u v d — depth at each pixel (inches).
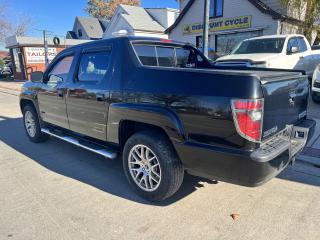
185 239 107.7
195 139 112.4
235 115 100.7
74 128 174.2
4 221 121.3
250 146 101.6
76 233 112.6
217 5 668.1
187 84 113.3
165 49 165.0
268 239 106.7
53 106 188.9
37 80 198.8
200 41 714.8
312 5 541.3
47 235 111.6
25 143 229.9
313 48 444.1
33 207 131.7
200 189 144.3
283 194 138.5
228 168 107.0
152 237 109.1
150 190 132.0
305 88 144.3
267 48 352.5
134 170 138.1
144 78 127.8
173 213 124.6
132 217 122.4
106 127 147.6
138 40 146.5
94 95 149.6
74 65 169.0
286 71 155.8
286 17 561.9
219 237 108.3
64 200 137.6
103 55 149.9
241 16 621.9
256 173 102.5
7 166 181.8
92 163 184.2
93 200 137.0
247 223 116.5
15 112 374.3
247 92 98.9
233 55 356.8
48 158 194.4
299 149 128.4
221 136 105.6
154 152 125.4
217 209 127.0
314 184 147.9
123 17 1125.1
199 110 109.0
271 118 109.7
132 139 133.4
